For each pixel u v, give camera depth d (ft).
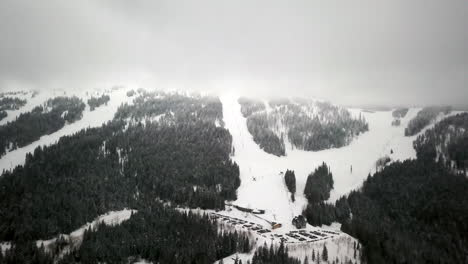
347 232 553.64
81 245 444.55
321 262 428.97
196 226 490.90
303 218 570.46
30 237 484.74
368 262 449.06
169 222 508.94
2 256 417.49
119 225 500.74
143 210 566.36
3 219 526.98
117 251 428.97
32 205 559.38
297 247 461.78
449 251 532.73
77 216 536.83
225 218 567.59
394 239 519.60
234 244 442.91
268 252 412.57
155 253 432.25
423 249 516.73
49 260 419.74
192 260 412.98
